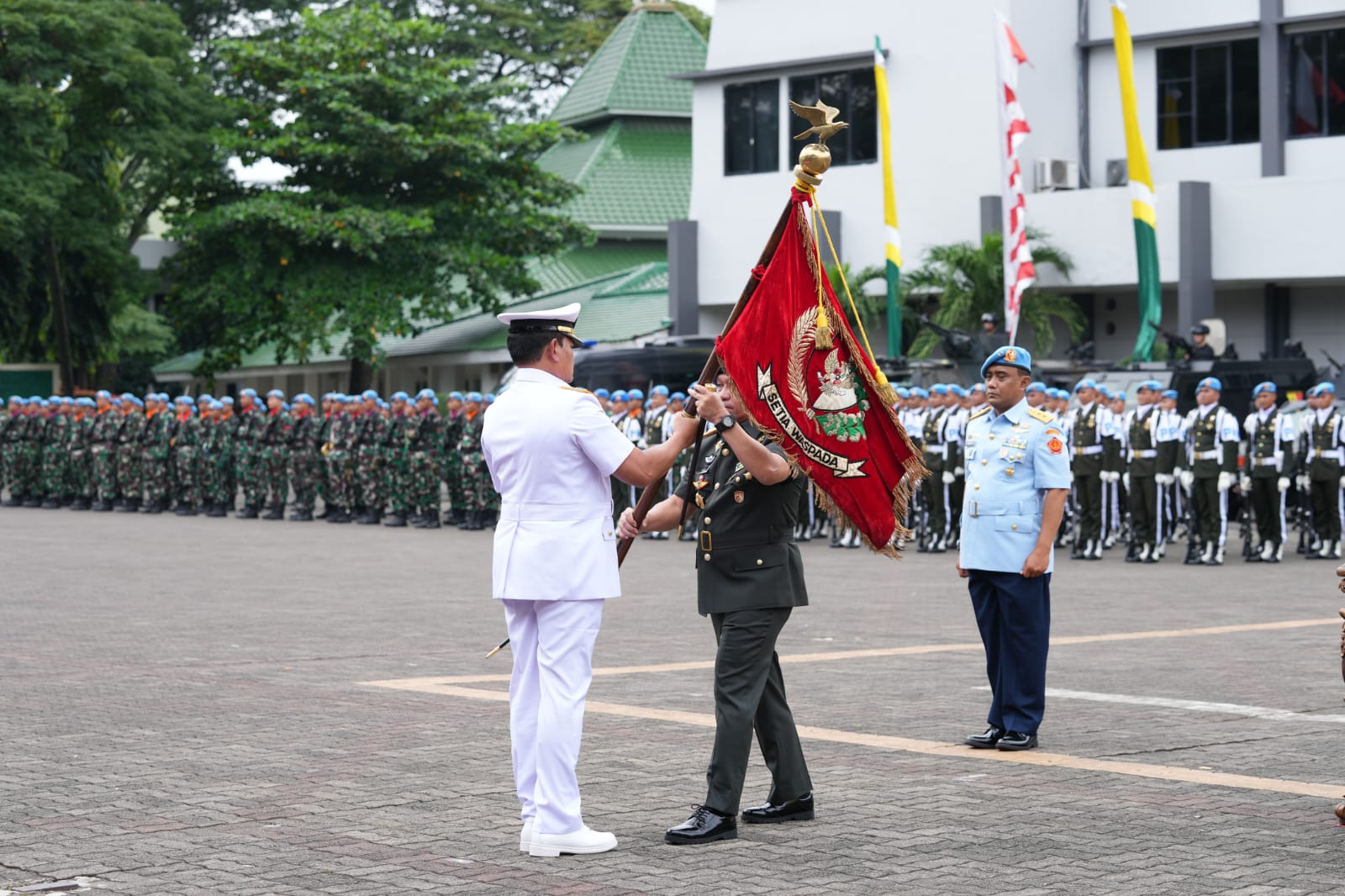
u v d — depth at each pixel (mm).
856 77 38312
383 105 42906
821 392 7363
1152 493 22875
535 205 44719
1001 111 31672
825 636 14227
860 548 25094
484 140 43125
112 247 43531
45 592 17906
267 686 11359
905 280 35406
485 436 7105
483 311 44875
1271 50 33812
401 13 58281
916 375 30516
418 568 21016
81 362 49969
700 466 7504
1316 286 34375
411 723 9898
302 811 7578
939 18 36781
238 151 42500
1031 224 35438
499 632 14398
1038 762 8750
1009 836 7094
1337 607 16703
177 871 6520
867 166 38156
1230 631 14586
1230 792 8000
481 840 7062
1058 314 34625
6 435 37219
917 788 8109
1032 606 9133
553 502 6930
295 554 23344
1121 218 34281
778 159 39250
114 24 40156
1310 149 33719
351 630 14570
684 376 35500
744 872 6520
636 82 50031
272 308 42969
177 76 43594
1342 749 9102
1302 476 23438
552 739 6805
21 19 38438
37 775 8367
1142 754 8977
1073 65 36562
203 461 32812
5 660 12648
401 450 29625
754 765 8828
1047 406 24234
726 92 40031
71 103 40344
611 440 6902
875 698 10875
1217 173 34938
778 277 7332
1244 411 28875
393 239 42281
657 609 16391
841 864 6633
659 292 43594
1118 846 6906
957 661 12695
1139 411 23062
